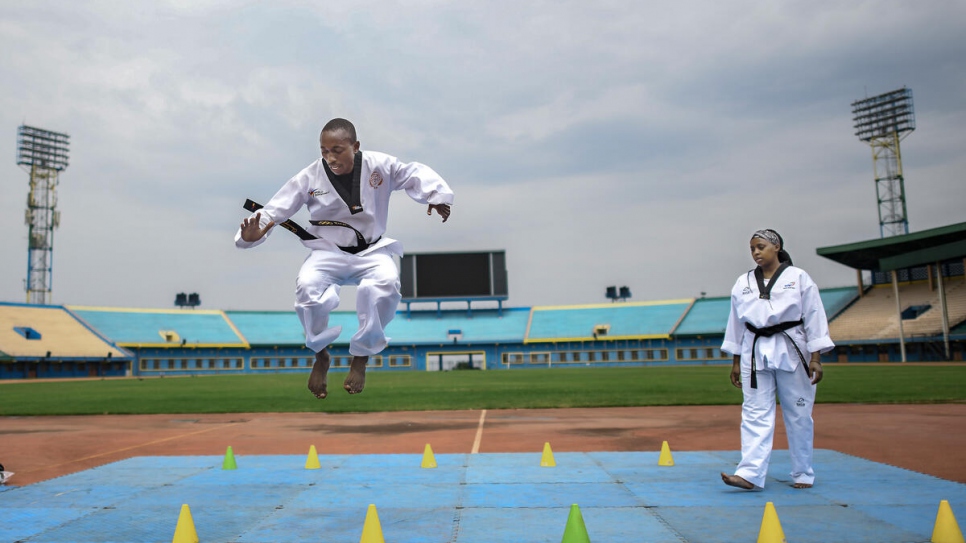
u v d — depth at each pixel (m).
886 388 22.92
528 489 6.49
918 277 68.81
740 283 6.95
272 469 7.83
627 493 6.27
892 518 5.20
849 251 61.16
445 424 15.16
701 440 11.79
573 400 21.17
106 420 17.17
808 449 6.50
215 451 11.21
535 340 82.00
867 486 6.46
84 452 11.23
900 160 67.25
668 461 7.93
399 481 6.96
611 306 88.19
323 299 4.80
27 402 23.75
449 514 5.50
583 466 7.82
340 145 4.83
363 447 11.56
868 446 10.21
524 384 33.44
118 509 5.82
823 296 76.38
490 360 83.00
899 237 56.69
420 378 46.81
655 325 81.12
